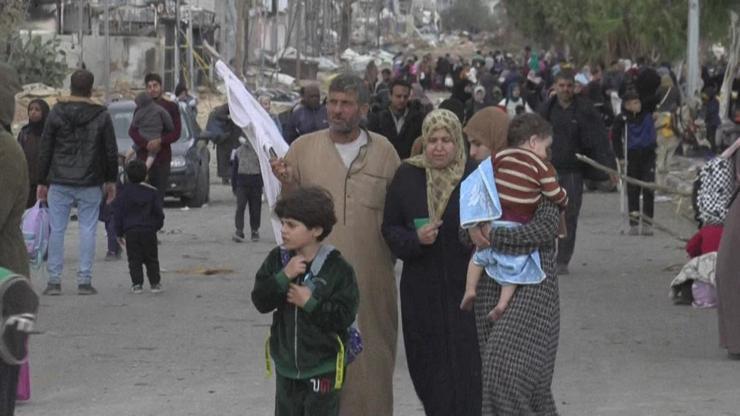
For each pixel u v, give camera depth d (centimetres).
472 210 962
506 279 959
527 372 952
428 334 1018
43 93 5231
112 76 6694
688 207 2762
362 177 1025
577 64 8206
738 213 1425
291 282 867
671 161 3406
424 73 9738
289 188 1014
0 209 996
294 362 877
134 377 1347
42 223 1855
